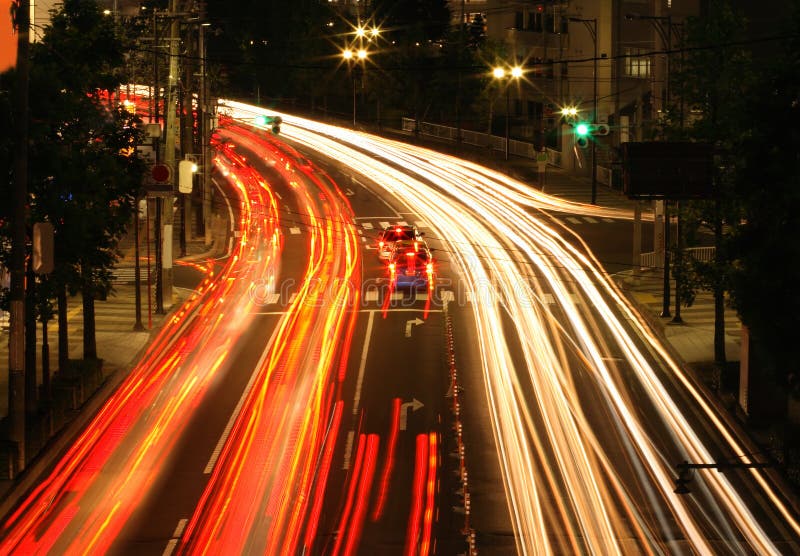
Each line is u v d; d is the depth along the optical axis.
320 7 134.25
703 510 26.70
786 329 24.91
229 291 55.28
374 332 45.97
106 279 34.03
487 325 47.25
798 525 25.77
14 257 28.62
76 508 26.55
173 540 24.31
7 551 23.72
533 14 109.75
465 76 111.06
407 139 109.19
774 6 82.38
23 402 28.83
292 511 26.22
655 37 90.56
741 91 38.47
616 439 32.31
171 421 33.97
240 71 129.38
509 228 72.44
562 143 97.38
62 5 35.94
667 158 34.22
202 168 70.81
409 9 123.75
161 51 68.44
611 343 44.38
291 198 83.19
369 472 29.12
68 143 32.41
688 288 38.78
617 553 23.70
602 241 67.94
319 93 124.50
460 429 33.06
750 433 32.72
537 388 37.72
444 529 25.03
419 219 75.62
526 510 26.36
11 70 30.89
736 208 35.81
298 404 35.75
